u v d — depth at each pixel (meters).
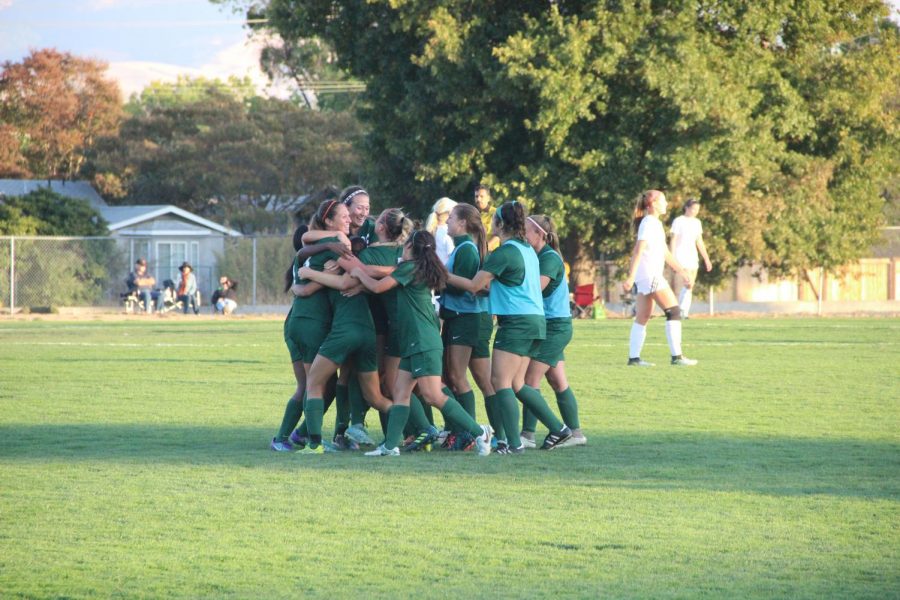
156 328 81.00
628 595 15.09
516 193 99.31
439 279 25.94
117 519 19.56
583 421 31.83
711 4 100.56
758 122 98.88
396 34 104.44
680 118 95.19
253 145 174.38
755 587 15.46
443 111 103.25
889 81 106.81
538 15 101.50
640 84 97.62
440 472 24.25
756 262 105.62
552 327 27.86
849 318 90.62
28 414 33.66
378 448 26.75
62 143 191.88
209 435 29.66
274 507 20.52
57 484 22.73
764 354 53.88
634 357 47.78
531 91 96.69
